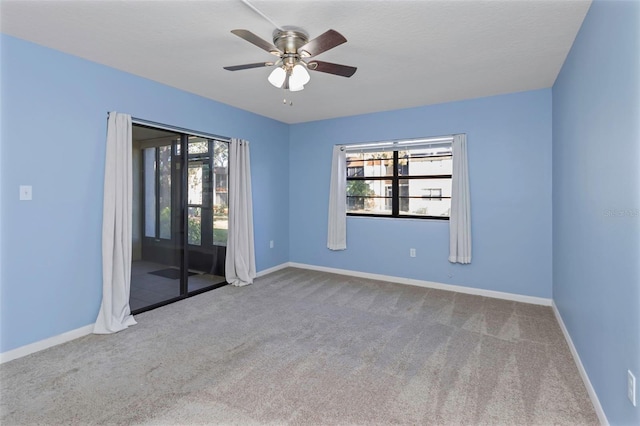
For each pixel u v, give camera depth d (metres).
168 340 2.71
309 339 2.75
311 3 1.96
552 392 2.00
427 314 3.33
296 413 1.81
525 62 2.84
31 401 1.89
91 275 2.87
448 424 1.72
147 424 1.72
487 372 2.23
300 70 2.24
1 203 2.34
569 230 2.66
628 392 1.43
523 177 3.71
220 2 1.95
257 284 4.41
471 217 4.00
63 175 2.67
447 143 4.12
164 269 3.64
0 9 2.01
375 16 2.10
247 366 2.30
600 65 1.81
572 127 2.53
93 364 2.32
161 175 3.59
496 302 3.71
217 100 4.04
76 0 1.92
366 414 1.80
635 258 1.36
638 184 1.33
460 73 3.11
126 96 3.09
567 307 2.74
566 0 1.92
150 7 2.00
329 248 5.00
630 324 1.41
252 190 4.71
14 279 2.41
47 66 2.55
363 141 4.72
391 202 4.70
